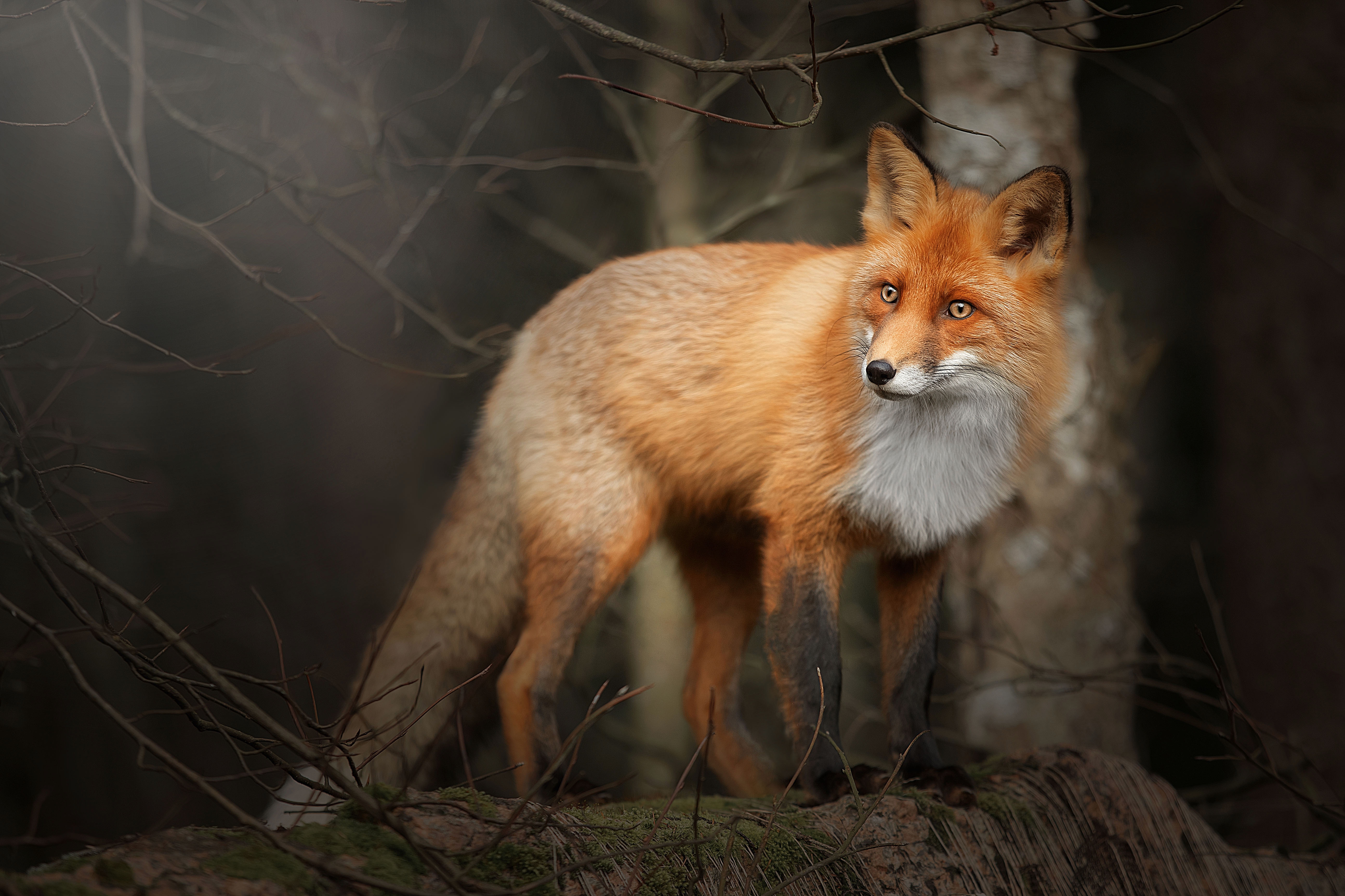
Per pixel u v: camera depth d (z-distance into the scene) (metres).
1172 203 17.91
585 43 15.17
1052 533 10.77
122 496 9.62
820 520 6.50
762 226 15.80
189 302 16.62
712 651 7.95
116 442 15.63
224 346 17.08
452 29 14.52
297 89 10.59
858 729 16.16
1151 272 18.05
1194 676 11.95
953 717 13.52
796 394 6.64
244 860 3.58
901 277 6.17
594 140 16.20
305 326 8.06
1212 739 16.77
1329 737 12.00
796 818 5.14
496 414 7.92
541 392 7.59
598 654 15.69
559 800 4.66
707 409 7.01
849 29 16.25
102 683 15.10
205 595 17.05
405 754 6.61
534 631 7.21
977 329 6.07
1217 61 14.23
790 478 6.56
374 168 9.64
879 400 6.26
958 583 11.18
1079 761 6.51
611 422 7.29
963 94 10.88
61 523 4.64
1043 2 4.72
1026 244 6.26
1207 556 17.42
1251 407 13.73
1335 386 13.15
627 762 14.97
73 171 12.74
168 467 17.16
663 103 4.64
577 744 4.69
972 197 6.43
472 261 14.91
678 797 6.01
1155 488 18.19
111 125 5.71
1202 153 11.04
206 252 12.45
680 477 7.29
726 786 7.72
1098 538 10.80
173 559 16.89
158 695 15.79
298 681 15.95
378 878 3.66
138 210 5.58
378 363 7.03
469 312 14.93
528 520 7.42
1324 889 7.14
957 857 5.36
